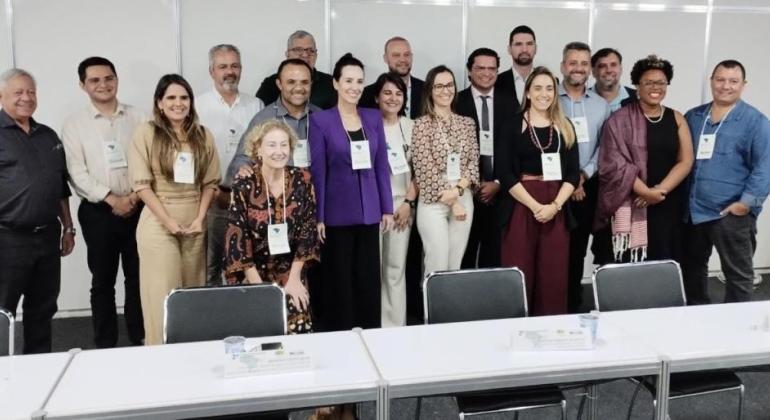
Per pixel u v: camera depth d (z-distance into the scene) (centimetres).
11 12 411
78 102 430
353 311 352
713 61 524
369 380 192
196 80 444
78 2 420
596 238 414
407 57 409
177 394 183
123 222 362
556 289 356
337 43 458
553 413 311
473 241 420
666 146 377
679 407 319
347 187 336
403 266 377
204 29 439
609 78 422
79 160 351
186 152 313
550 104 345
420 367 201
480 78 395
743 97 538
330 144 331
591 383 248
